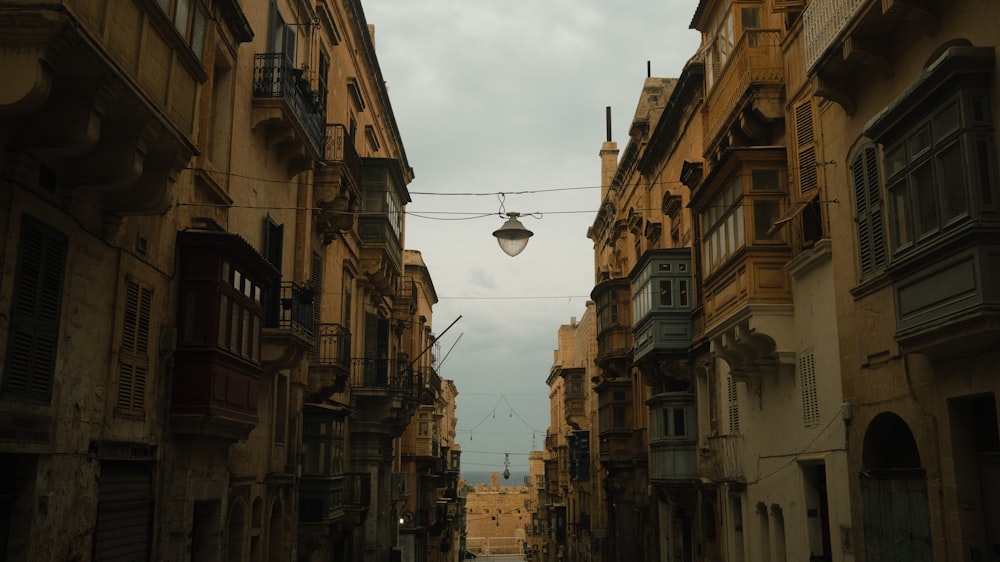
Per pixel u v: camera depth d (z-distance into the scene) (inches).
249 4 600.4
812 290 589.3
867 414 499.2
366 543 987.3
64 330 355.3
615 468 1289.4
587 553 1776.6
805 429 599.5
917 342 405.4
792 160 633.6
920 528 438.6
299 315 647.8
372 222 1015.0
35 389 331.3
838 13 489.7
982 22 380.2
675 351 936.9
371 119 1159.0
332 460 781.9
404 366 1405.0
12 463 331.6
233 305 495.5
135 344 422.0
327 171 764.6
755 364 667.4
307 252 732.7
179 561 461.1
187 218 491.2
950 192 377.4
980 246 352.8
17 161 311.0
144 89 347.3
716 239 735.1
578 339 2202.3
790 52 642.8
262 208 623.8
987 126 363.9
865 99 502.6
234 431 502.6
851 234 522.6
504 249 552.4
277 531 670.5
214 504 516.7
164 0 391.9
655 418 975.6
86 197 370.0
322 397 784.9
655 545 1104.2
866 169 498.6
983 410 405.7
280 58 629.6
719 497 812.0
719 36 811.4
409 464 1573.6
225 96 557.0
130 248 417.4
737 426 778.2
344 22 931.3
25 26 268.1
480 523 4431.6
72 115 307.7
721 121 745.0
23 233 322.0
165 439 452.8
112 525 400.2
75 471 363.3
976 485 405.7
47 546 340.2
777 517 669.3
